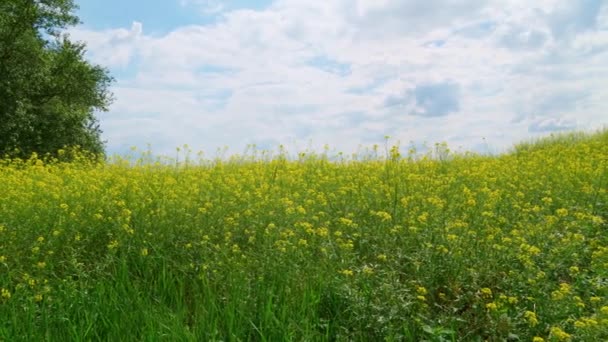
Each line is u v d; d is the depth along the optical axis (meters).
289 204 7.44
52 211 7.45
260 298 5.16
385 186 8.09
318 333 4.69
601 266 5.48
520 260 5.64
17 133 20.66
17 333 4.74
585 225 6.70
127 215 7.00
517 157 13.97
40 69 22.06
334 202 7.92
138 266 6.18
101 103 25.78
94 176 10.89
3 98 20.61
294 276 5.53
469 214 6.98
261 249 6.26
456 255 5.59
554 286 5.17
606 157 11.03
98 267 5.90
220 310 5.04
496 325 4.70
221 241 6.72
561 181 8.91
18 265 6.12
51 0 22.58
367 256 6.14
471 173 9.87
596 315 4.54
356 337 4.72
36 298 5.15
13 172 11.80
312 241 6.21
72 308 5.26
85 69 24.33
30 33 21.81
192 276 5.94
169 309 5.16
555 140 17.73
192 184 9.11
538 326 4.64
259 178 9.85
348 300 5.04
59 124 22.86
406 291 5.11
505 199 7.82
